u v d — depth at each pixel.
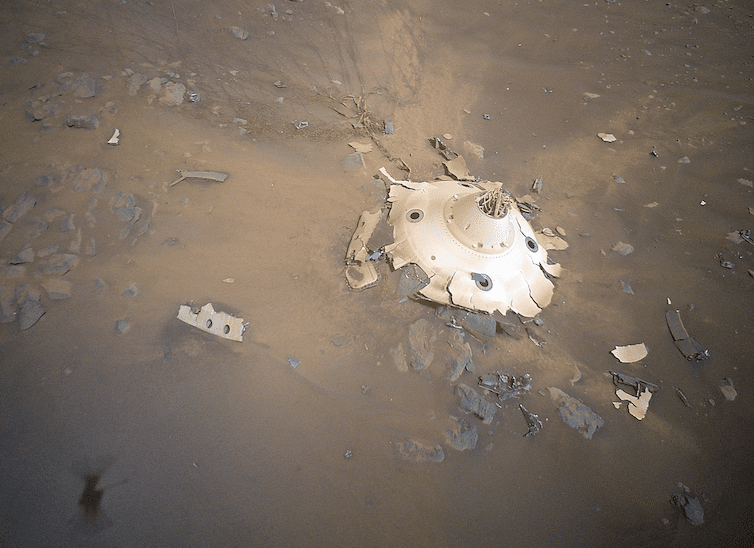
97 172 7.70
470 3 14.09
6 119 8.21
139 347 6.19
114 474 5.27
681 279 8.35
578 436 6.30
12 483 5.10
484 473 5.85
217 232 7.57
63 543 4.84
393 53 11.97
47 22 10.09
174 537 4.97
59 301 6.41
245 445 5.63
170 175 8.16
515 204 8.78
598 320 7.63
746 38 14.39
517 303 7.29
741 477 6.23
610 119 11.39
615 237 8.91
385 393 6.27
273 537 5.09
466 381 6.55
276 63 10.86
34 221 7.06
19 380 5.73
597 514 5.75
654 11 15.16
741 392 7.04
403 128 10.22
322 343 6.57
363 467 5.65
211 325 6.48
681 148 10.80
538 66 12.58
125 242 7.17
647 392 6.87
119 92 9.16
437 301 6.95
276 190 8.37
